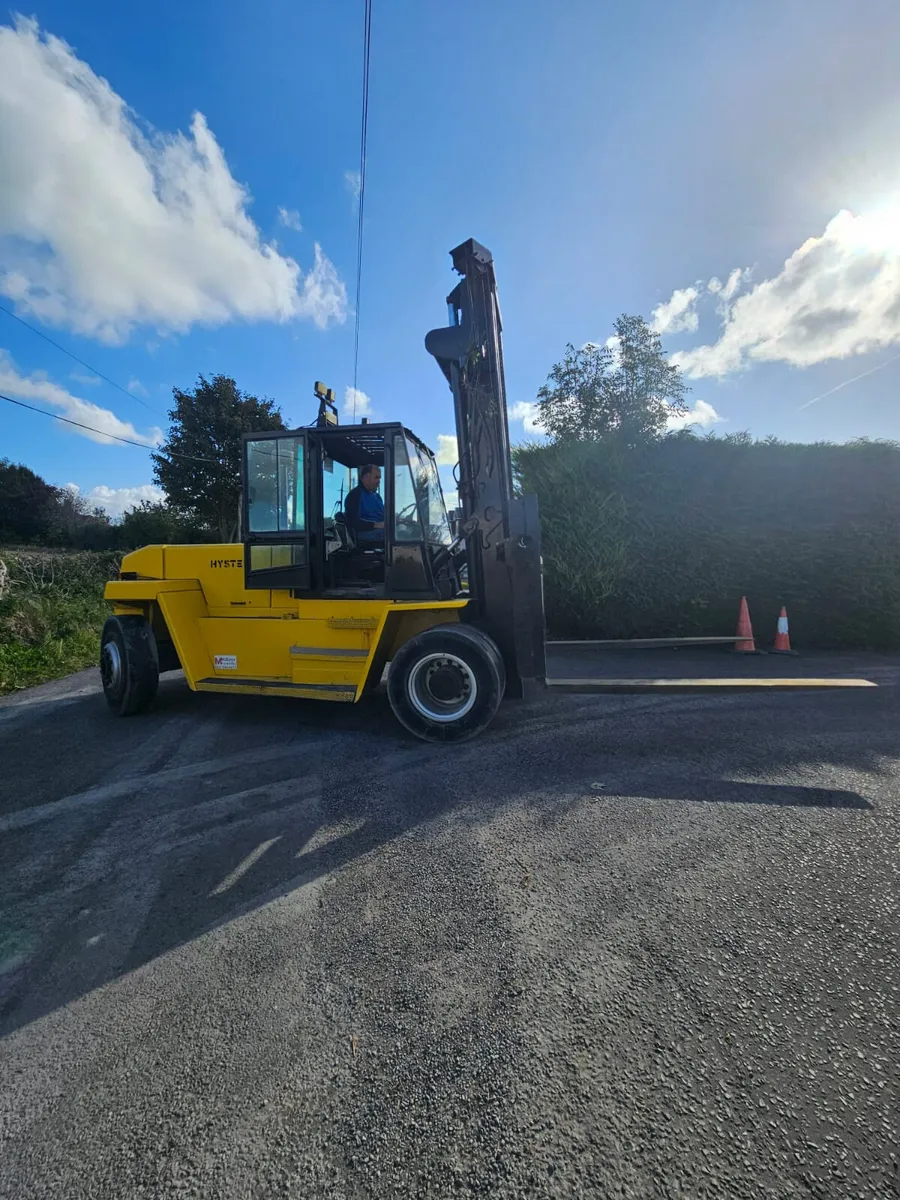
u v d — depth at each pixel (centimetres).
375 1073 159
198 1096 154
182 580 509
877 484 825
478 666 423
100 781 371
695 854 268
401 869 262
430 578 459
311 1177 132
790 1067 157
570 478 845
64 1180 134
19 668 723
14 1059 168
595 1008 179
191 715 526
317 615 472
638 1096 149
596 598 825
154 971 202
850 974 191
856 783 343
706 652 797
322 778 369
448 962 202
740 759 385
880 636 834
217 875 262
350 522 526
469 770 377
